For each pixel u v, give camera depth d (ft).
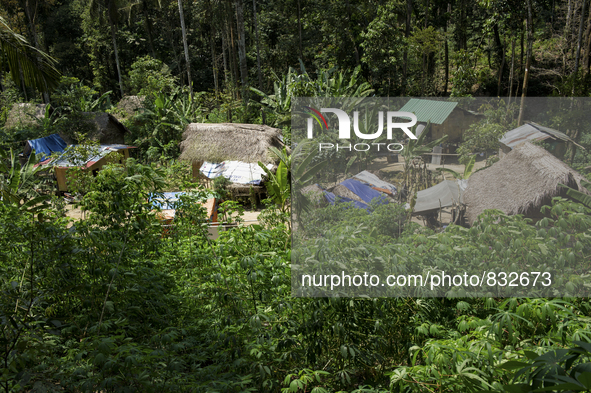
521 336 8.58
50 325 11.27
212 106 99.14
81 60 131.23
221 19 96.53
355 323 9.27
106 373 8.64
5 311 9.05
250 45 123.24
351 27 91.56
